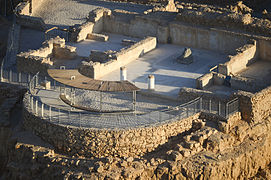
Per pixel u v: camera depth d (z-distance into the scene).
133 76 81.31
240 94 70.94
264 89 72.81
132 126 67.12
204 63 85.75
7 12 124.00
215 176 65.19
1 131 73.75
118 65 83.88
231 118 69.94
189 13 92.50
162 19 94.62
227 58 81.81
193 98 72.94
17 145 69.00
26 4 106.44
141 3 115.19
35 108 71.44
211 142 67.38
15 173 68.44
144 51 88.94
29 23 101.00
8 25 117.88
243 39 86.94
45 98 74.25
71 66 85.12
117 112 70.12
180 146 66.50
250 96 70.44
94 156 67.06
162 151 68.19
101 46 92.81
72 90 77.12
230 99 71.31
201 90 73.44
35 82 79.75
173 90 76.75
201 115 71.25
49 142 68.94
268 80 79.38
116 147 66.56
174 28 92.69
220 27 90.00
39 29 100.38
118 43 94.31
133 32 97.12
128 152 67.06
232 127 70.06
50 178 66.00
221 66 79.94
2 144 73.69
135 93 70.62
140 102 74.06
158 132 67.62
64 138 67.38
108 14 98.56
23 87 79.75
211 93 72.31
